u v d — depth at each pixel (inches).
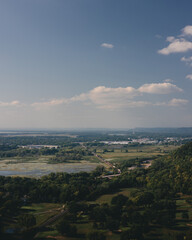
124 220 5772.6
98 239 4822.8
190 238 4722.0
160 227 5575.8
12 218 6289.4
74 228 5255.9
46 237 5172.2
